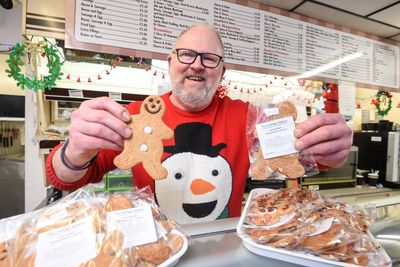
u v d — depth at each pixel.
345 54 1.92
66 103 1.72
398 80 2.19
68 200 0.47
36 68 1.38
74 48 1.21
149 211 0.44
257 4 1.58
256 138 0.66
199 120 1.04
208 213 0.94
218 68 0.99
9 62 1.23
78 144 0.58
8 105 2.36
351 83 1.97
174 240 0.43
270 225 0.49
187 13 1.40
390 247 0.52
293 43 1.71
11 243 0.37
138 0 1.30
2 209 2.38
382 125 2.42
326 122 0.64
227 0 1.49
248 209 0.58
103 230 0.39
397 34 2.03
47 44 1.28
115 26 1.26
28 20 1.16
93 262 0.34
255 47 1.59
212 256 0.44
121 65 1.65
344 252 0.42
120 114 0.56
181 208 0.92
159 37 1.35
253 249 0.45
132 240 0.39
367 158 2.43
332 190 2.08
